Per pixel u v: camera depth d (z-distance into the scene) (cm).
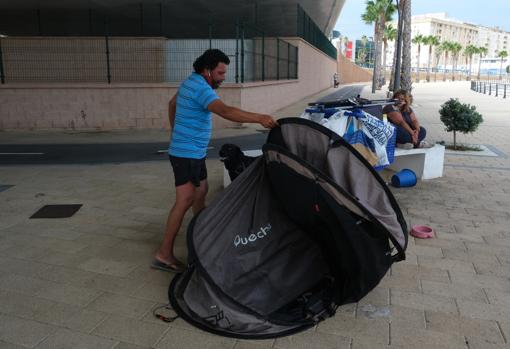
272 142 354
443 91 3894
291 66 2378
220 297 313
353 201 305
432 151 709
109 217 537
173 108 404
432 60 14362
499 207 579
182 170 373
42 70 1800
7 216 540
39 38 1778
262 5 2244
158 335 303
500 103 2531
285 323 308
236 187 345
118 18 2377
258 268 336
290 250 349
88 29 2588
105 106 1420
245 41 1684
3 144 1134
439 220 530
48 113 1409
